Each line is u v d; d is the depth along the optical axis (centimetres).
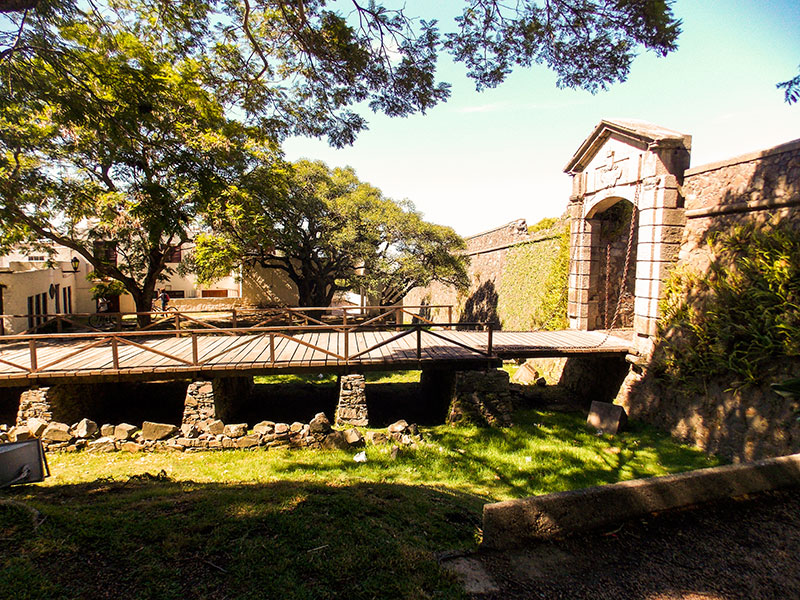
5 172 850
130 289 1318
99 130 555
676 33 488
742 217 732
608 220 1152
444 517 385
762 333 649
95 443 663
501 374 828
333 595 247
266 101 693
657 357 839
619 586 252
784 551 284
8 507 318
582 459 673
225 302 2333
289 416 876
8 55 464
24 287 1515
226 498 386
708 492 338
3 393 864
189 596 240
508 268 1647
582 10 509
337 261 1867
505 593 248
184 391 1005
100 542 288
